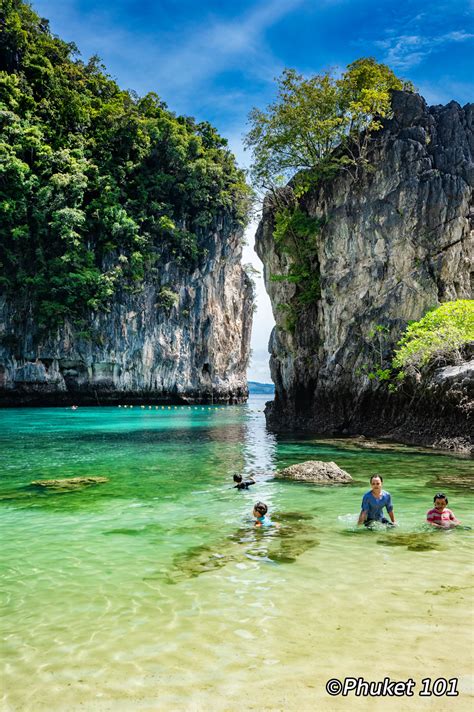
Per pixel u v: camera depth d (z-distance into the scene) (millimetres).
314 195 29578
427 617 4852
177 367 67688
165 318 65875
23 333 55812
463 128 27516
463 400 18672
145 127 67438
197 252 68688
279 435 25141
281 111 28719
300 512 9312
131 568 6367
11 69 63656
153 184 67250
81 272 57375
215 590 5590
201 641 4430
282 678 3846
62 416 39438
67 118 65125
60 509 9617
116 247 61125
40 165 57719
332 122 26938
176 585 5762
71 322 57844
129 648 4336
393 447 19203
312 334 29781
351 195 27281
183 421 36156
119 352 60969
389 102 27672
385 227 25812
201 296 70562
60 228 55688
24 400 56594
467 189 25547
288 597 5363
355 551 6949
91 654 4246
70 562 6621
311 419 28250
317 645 4332
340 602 5219
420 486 11609
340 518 8836
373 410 24422
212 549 7121
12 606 5246
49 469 14406
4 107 57969
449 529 8062
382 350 24766
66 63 72938
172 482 12445
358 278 26469
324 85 28266
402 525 8312
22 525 8484
